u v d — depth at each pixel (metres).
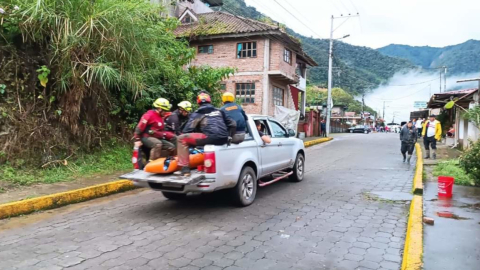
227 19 24.14
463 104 16.56
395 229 5.11
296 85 27.62
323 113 36.66
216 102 13.46
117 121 10.61
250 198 6.52
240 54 22.50
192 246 4.43
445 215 5.61
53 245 4.46
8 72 8.05
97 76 8.55
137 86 8.98
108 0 8.15
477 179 8.02
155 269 3.76
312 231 5.01
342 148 18.80
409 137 12.59
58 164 8.33
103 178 8.16
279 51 22.14
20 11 7.72
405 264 3.71
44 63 8.57
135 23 8.47
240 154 6.22
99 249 4.32
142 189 8.06
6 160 7.52
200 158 5.99
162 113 6.59
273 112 23.03
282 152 7.93
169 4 11.53
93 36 8.17
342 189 7.91
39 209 6.08
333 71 51.66
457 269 3.59
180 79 11.58
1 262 3.92
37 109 8.34
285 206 6.41
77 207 6.43
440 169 9.89
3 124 7.68
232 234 4.88
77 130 8.92
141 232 4.98
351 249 4.34
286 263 3.92
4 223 5.39
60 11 7.95
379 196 7.20
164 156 6.52
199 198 7.09
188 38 22.58
